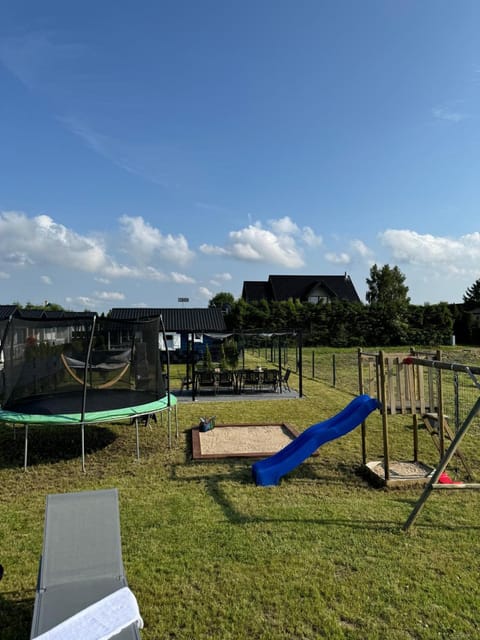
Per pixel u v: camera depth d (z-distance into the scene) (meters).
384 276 44.59
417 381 5.80
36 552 3.78
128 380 7.77
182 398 12.88
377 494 5.18
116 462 6.48
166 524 4.28
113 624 2.15
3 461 6.56
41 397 7.12
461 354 27.30
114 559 2.61
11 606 3.05
